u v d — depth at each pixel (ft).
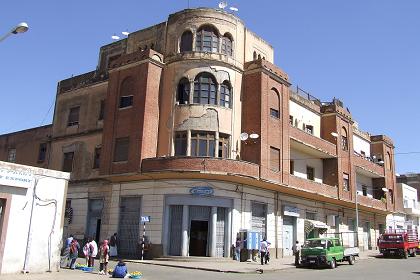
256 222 97.50
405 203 180.55
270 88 101.91
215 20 99.76
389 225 167.63
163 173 87.56
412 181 236.43
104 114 101.81
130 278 57.88
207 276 62.64
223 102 97.14
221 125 94.43
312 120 127.95
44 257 57.57
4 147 135.44
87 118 112.68
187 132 92.89
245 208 93.86
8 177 54.54
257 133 96.43
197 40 98.94
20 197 55.98
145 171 89.25
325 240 83.56
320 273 71.10
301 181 106.11
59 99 122.01
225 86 98.22
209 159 86.53
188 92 96.17
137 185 94.32
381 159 163.43
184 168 85.92
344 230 134.10
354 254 93.45
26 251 55.77
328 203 127.24
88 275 58.75
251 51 107.55
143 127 92.79
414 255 120.37
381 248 116.57
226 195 90.33
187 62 97.14
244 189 94.48
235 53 101.19
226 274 67.31
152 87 96.63
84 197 104.94
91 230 101.76
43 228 57.88
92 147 108.47
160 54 100.07
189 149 92.07
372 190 161.48
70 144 114.21
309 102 127.65
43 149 123.24
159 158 88.17
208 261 84.07
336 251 84.53
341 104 140.05
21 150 129.39
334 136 127.85
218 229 89.25
